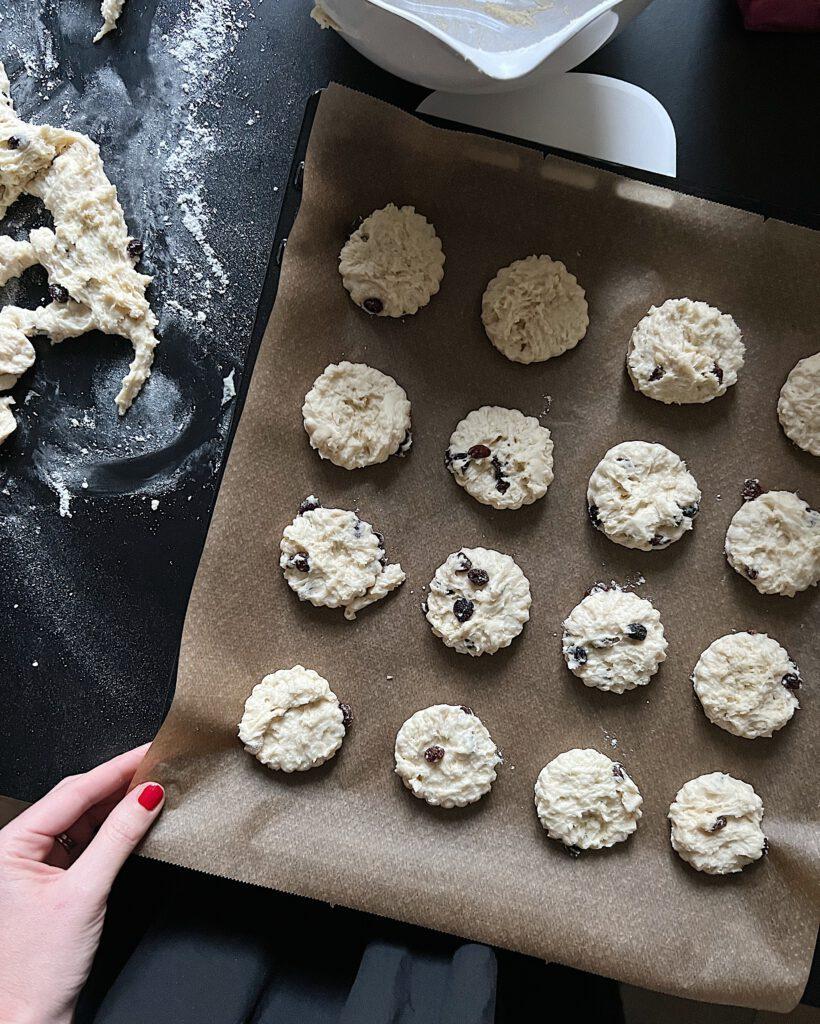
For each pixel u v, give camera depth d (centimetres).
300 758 49
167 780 48
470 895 48
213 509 52
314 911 51
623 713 51
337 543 50
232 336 55
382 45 44
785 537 50
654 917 48
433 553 51
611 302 51
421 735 50
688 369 49
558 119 52
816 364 50
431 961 49
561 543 51
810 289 50
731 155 53
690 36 52
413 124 48
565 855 50
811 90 52
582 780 49
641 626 50
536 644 51
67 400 56
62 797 49
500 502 50
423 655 51
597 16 41
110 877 46
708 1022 64
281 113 55
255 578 50
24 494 56
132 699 55
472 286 51
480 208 50
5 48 55
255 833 48
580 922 48
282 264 49
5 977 45
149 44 55
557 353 51
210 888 51
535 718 51
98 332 56
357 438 50
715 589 51
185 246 55
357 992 45
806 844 49
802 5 48
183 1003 46
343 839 49
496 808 50
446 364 51
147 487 55
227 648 49
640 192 49
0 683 56
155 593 55
